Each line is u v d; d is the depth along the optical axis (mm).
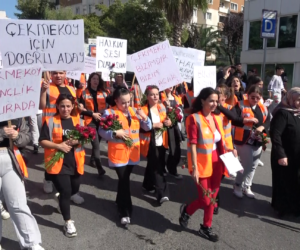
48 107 4746
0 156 3098
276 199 4438
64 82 5238
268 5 18938
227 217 4371
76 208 4500
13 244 3549
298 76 17875
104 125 3861
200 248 3594
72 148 3752
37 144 6871
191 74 6832
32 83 3188
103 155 7078
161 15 23875
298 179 4254
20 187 3191
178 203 4762
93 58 7496
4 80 3053
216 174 3703
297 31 17719
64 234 3793
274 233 3977
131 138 4008
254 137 4727
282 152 4141
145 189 5148
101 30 29297
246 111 4891
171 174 5766
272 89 10766
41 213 4301
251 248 3629
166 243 3678
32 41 3803
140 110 4301
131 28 24547
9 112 3105
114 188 5266
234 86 5945
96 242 3660
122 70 6828
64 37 3936
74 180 4000
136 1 24547
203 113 3666
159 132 4691
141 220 4203
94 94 6008
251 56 20125
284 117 4184
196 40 30812
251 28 20125
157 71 5312
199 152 3584
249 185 5023
